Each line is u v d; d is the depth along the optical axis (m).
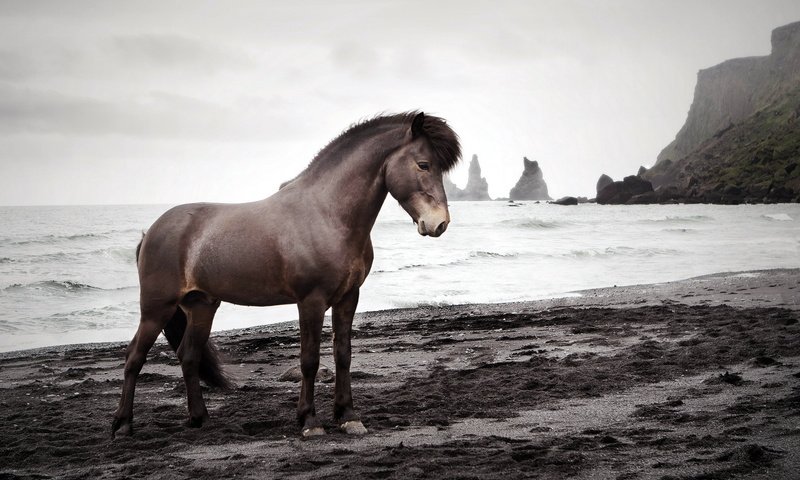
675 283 20.09
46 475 4.87
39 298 19.08
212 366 6.61
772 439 4.86
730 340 9.54
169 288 5.99
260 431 6.04
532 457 4.75
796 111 175.88
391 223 53.56
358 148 5.84
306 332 5.70
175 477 4.63
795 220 62.75
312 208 5.77
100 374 10.04
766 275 20.86
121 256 30.55
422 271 24.97
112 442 5.76
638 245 36.06
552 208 135.75
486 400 6.90
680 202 140.12
